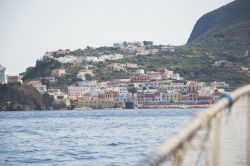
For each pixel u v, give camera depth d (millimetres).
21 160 49969
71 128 127375
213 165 9258
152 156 6312
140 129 106688
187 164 7668
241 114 11656
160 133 87812
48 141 80312
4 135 101250
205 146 8680
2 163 47531
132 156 49094
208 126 8844
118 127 122438
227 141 10492
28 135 99688
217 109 9328
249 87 11953
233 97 10445
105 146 64375
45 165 45438
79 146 66750
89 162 45875
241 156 11391
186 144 7473
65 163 46250
